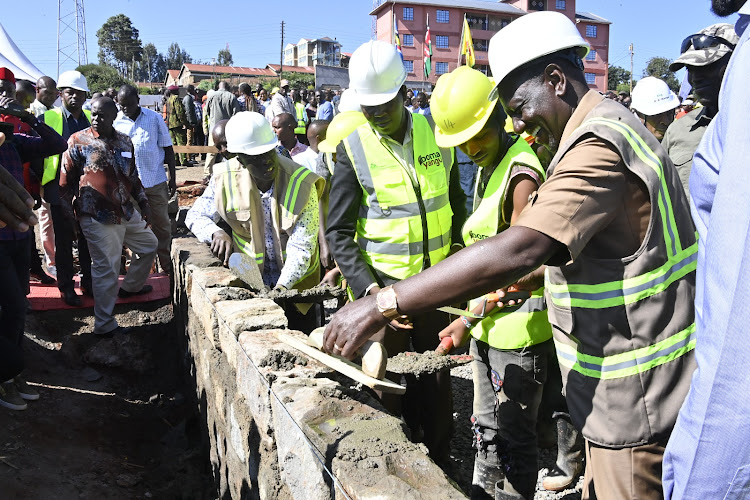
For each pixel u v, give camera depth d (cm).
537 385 287
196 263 483
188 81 6400
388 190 326
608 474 180
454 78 281
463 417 433
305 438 209
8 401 441
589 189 160
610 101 180
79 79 648
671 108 528
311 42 8669
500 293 257
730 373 114
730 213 114
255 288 398
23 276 470
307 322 425
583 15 5044
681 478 126
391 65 313
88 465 411
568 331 185
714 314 116
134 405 520
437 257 338
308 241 404
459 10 4978
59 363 545
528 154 270
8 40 1402
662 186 168
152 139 689
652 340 173
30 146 473
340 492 182
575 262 178
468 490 347
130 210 564
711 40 388
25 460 388
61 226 604
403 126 332
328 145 464
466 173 457
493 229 281
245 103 1574
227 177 409
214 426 400
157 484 423
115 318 610
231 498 354
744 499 117
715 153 125
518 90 189
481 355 303
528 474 290
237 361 314
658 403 174
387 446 193
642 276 170
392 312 171
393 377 320
